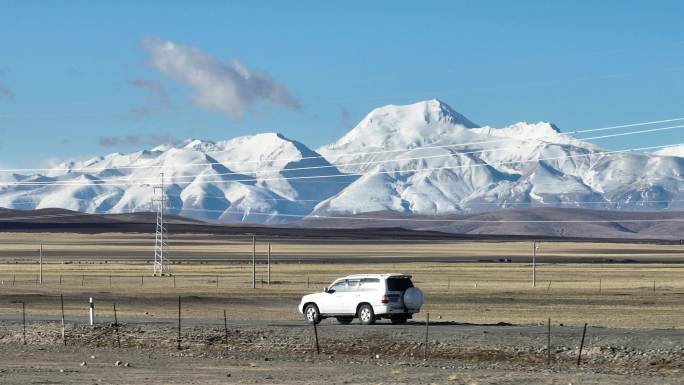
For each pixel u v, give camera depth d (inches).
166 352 3484.3
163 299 6476.4
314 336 3673.7
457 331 3681.1
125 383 2635.3
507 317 4904.0
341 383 2650.1
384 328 3806.6
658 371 2970.0
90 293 7185.0
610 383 2682.1
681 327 4210.1
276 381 2696.9
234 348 3553.2
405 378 2768.2
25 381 2664.9
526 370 2987.2
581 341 3243.1
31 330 4008.4
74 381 2672.2
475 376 2812.5
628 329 3801.7
